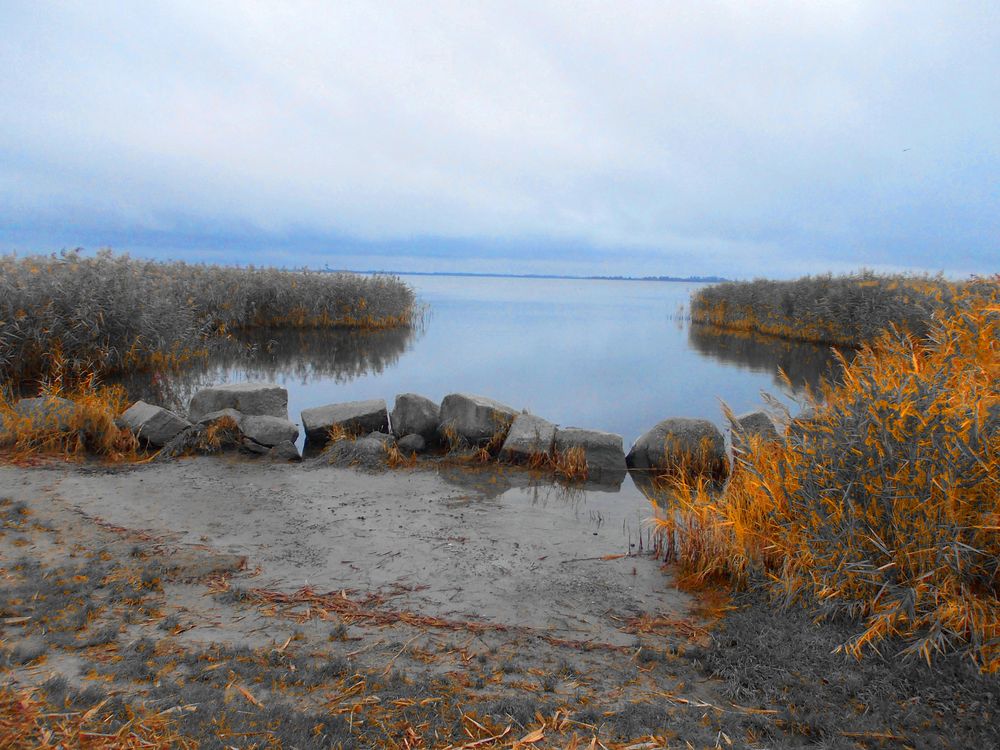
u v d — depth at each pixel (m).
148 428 6.25
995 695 2.42
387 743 2.08
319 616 3.09
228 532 4.21
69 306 9.66
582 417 8.79
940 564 2.98
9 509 4.39
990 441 3.14
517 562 3.88
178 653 2.62
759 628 3.02
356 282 20.78
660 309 37.62
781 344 17.95
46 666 2.47
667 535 4.19
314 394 10.16
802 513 3.62
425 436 6.80
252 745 2.01
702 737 2.19
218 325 17.05
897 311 14.18
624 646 2.89
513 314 30.67
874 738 2.21
